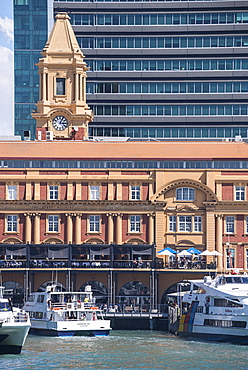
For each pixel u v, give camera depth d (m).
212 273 182.88
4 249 184.75
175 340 151.50
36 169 190.75
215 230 189.00
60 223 189.50
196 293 157.75
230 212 188.75
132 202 188.62
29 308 164.62
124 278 185.50
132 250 186.00
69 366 123.81
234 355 133.88
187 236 189.12
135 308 181.00
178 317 160.00
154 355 133.50
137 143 197.25
